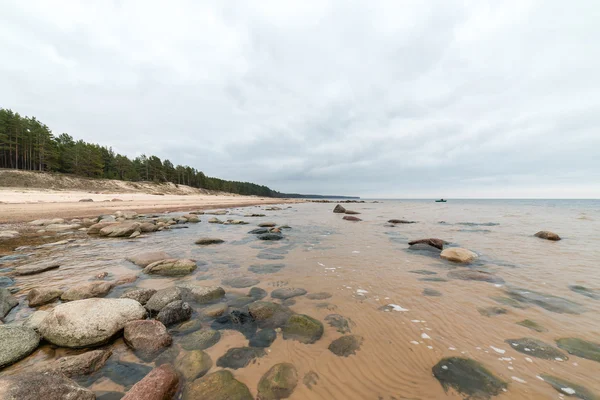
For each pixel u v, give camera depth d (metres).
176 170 99.94
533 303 6.04
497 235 15.87
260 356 4.13
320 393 3.38
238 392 3.34
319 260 10.05
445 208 47.53
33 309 5.78
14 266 8.88
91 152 69.62
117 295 6.56
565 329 4.88
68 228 17.17
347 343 4.45
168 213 29.92
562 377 3.57
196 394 3.29
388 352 4.20
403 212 36.81
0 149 59.25
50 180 54.56
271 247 12.49
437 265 9.34
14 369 3.79
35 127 63.22
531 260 9.97
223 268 9.00
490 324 5.07
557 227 19.42
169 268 8.51
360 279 7.82
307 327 4.91
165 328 4.68
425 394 3.32
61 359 3.82
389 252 11.41
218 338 4.65
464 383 3.47
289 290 6.91
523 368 3.77
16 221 18.73
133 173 84.19
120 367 3.88
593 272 8.46
